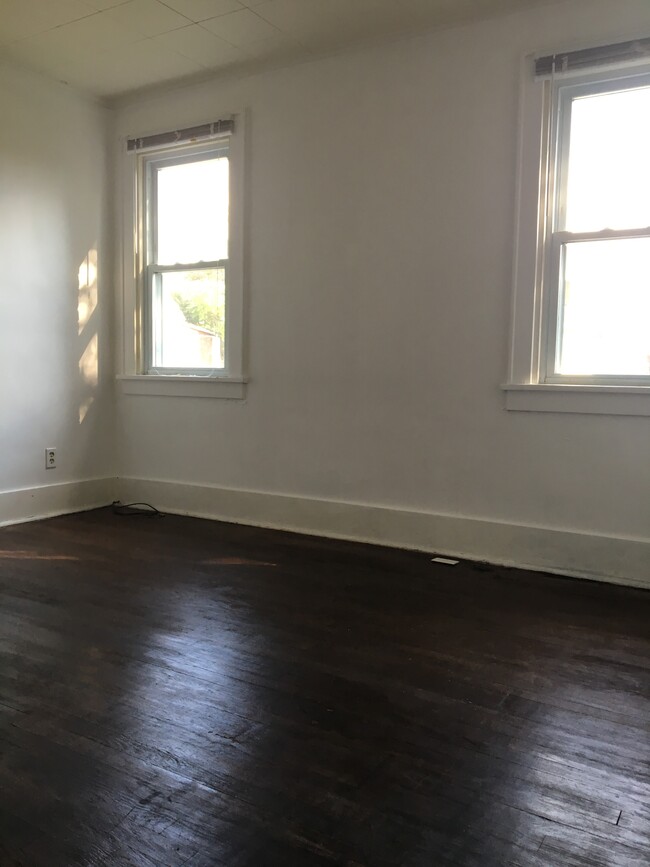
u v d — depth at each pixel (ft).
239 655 7.14
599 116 9.84
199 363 13.94
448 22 10.55
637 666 7.00
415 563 10.64
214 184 13.43
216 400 13.44
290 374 12.53
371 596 9.07
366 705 6.10
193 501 13.84
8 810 4.58
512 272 10.37
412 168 11.09
